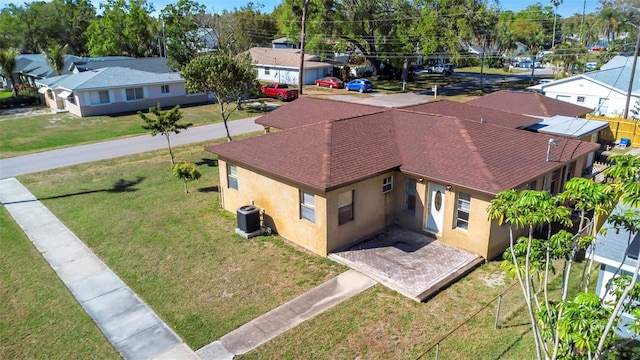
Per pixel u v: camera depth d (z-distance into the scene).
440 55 49.81
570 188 6.78
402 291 11.96
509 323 10.63
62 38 72.56
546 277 7.29
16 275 13.32
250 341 10.34
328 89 50.97
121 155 26.20
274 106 41.50
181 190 20.30
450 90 50.59
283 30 60.16
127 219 17.22
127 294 12.35
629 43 59.75
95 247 15.08
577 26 86.62
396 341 10.16
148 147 27.88
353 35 49.44
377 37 49.88
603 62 56.31
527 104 24.91
